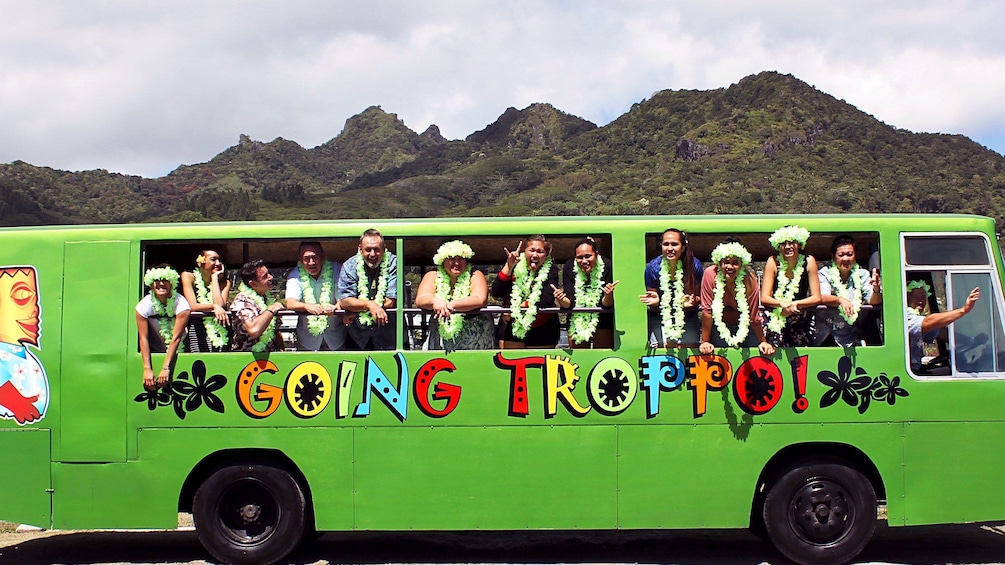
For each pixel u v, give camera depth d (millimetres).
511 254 6926
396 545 7840
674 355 6973
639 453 6918
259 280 7133
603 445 6918
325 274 7223
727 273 6805
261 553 7031
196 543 8109
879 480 7172
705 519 6906
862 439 6914
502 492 6914
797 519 7020
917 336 7027
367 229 7125
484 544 7871
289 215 121438
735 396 6934
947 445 6914
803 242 6914
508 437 6926
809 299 6898
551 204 109562
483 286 7020
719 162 111625
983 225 7102
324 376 6984
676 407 6938
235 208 123062
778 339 7035
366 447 6953
